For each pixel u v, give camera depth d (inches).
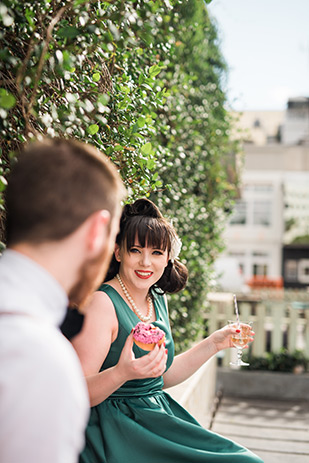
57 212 32.5
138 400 70.4
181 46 176.9
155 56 118.2
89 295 36.6
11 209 33.3
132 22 62.3
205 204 213.3
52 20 52.9
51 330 30.5
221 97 230.4
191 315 185.6
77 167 33.7
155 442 65.3
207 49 215.9
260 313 235.5
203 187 210.4
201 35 197.0
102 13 65.2
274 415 196.9
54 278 33.0
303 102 1032.2
